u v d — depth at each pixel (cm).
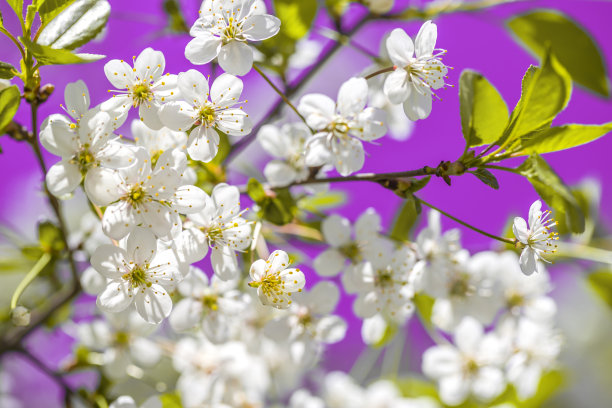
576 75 67
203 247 59
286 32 66
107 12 59
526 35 68
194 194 58
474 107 59
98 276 64
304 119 60
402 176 59
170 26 70
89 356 67
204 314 63
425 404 73
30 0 73
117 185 57
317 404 73
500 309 70
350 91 60
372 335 66
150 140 61
